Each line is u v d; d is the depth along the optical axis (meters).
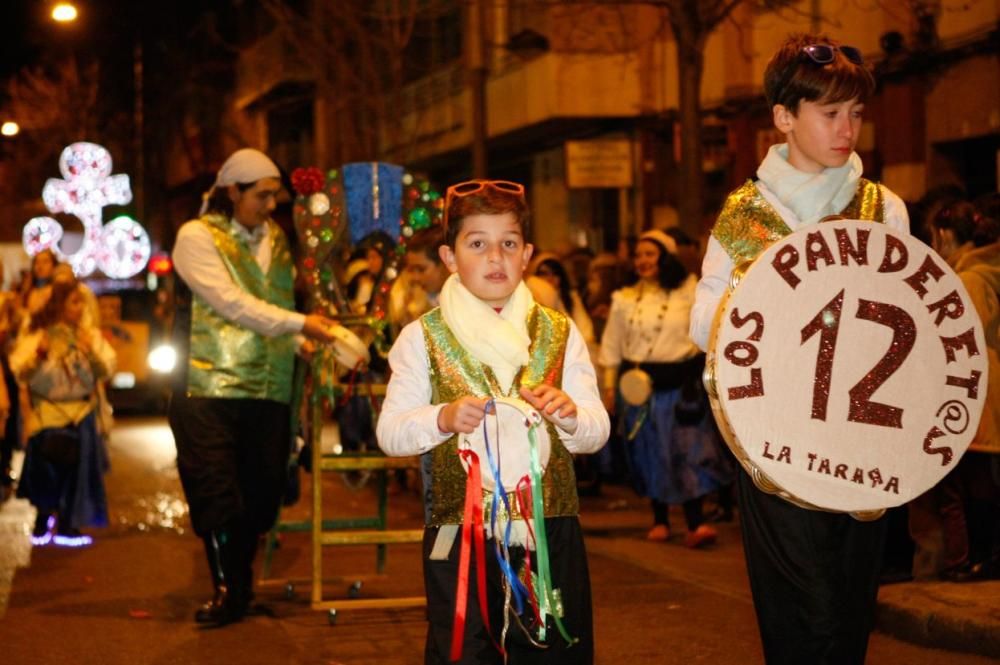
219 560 7.27
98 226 30.17
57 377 9.92
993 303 7.22
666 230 11.59
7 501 12.75
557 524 4.01
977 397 3.86
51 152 43.78
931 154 16.77
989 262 7.30
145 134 39.97
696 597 7.83
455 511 3.99
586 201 24.77
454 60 26.75
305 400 7.86
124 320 27.56
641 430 9.74
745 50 19.75
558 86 21.50
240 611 7.32
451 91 26.42
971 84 16.05
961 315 3.85
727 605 7.59
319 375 7.45
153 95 40.31
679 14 13.86
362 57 24.69
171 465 15.71
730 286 3.88
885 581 7.56
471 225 4.00
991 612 6.36
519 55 22.88
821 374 3.80
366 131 24.06
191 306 7.29
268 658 6.50
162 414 25.08
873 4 16.88
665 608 7.54
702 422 9.58
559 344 4.09
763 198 4.03
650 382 9.62
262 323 7.05
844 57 3.96
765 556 3.96
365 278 11.28
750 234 4.01
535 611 3.91
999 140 16.23
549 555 4.00
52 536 10.42
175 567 9.07
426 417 3.90
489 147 26.70
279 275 7.43
